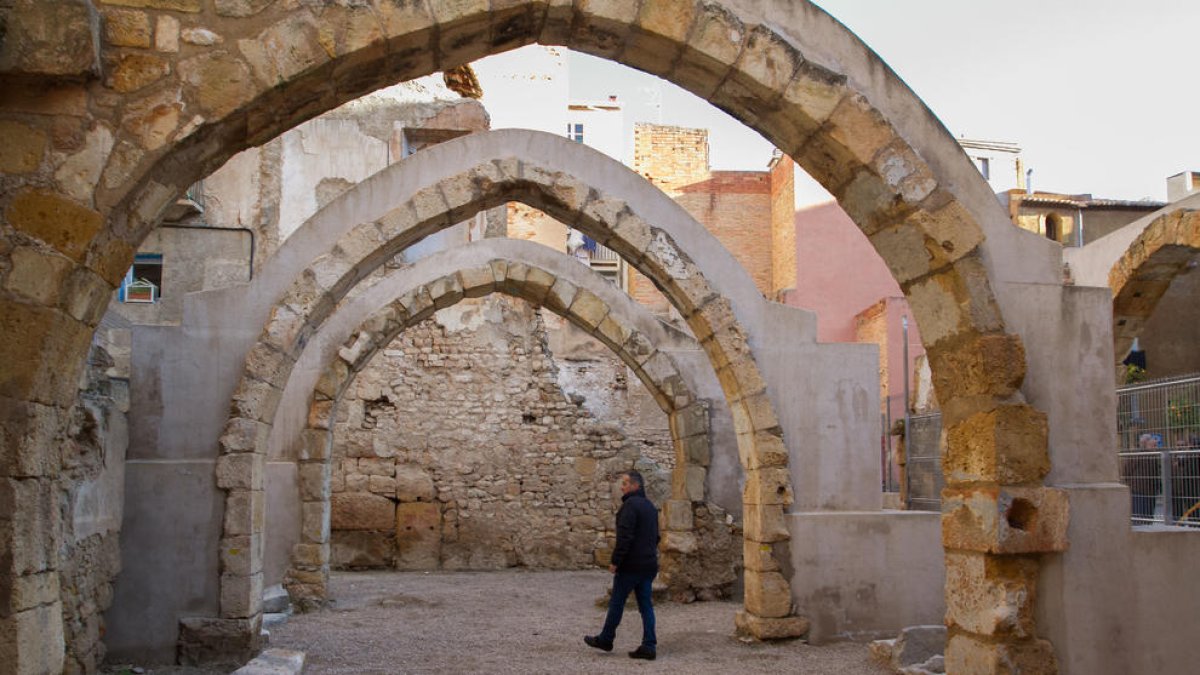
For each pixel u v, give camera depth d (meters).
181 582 8.39
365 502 16.16
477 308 17.03
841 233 26.27
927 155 5.64
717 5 5.23
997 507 5.34
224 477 8.55
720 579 12.27
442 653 9.04
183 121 4.45
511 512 16.48
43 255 4.29
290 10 4.60
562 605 12.26
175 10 4.51
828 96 5.40
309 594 11.79
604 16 5.00
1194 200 11.59
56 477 4.59
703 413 12.62
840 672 8.09
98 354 7.96
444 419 16.61
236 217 17.23
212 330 9.02
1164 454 9.66
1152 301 13.05
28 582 4.27
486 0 4.77
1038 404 5.64
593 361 20.28
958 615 5.62
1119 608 5.54
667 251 9.83
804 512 9.59
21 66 4.22
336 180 17.72
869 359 9.96
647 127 29.59
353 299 12.61
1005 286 5.68
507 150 10.25
